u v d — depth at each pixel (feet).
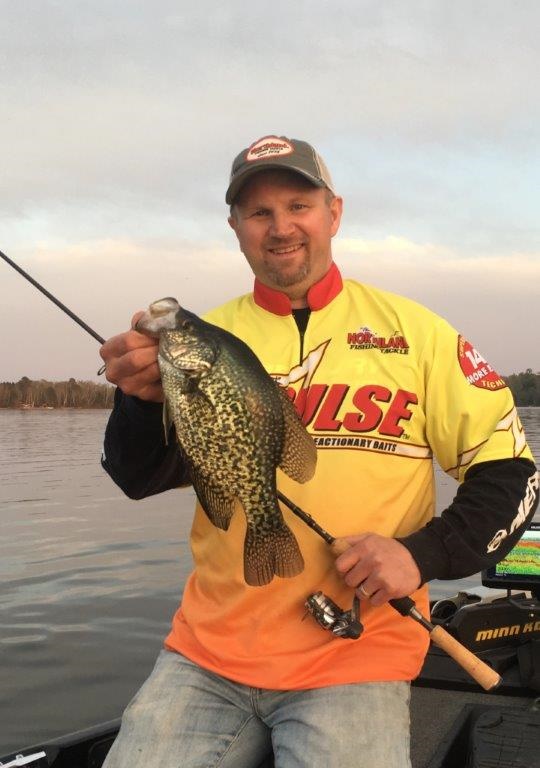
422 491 3.67
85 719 6.50
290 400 3.31
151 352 3.17
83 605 9.81
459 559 3.31
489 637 4.71
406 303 3.82
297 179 3.80
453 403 3.55
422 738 4.02
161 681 3.55
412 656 3.45
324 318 3.87
